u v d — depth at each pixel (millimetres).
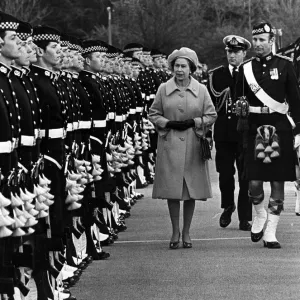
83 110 20047
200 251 21516
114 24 111938
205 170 22094
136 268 19656
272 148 21500
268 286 17906
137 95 30688
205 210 28016
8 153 13664
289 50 30344
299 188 26656
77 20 124938
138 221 26062
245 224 24438
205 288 17781
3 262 13656
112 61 26672
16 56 14578
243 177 22094
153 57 39938
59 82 17922
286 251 21375
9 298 13500
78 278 18578
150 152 34562
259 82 21672
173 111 22141
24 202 14320
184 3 101375
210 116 22172
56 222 16578
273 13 109125
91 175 19969
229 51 25047
